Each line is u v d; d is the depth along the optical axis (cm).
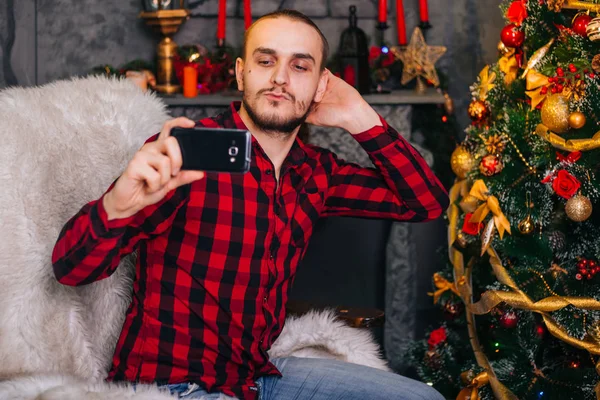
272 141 154
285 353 173
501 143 202
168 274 148
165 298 148
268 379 160
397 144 170
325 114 172
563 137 187
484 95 218
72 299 153
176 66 295
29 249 148
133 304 153
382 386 156
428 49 295
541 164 197
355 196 174
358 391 155
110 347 159
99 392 130
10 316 146
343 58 285
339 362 167
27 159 153
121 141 166
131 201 125
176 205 143
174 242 148
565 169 186
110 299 159
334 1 321
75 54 318
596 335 190
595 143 177
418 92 299
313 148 169
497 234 207
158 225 142
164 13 288
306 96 152
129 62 311
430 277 294
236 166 121
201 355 148
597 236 194
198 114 287
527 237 201
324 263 286
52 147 157
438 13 325
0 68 312
